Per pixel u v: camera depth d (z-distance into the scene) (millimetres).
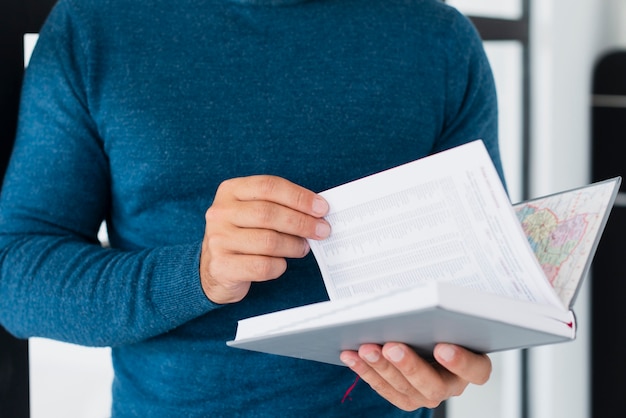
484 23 2443
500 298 762
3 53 1316
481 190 829
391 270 908
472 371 917
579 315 2697
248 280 965
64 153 1146
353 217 920
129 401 1176
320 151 1176
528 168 2654
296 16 1204
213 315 1137
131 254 1104
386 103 1213
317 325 801
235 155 1149
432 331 815
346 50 1210
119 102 1142
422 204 872
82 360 1646
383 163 1210
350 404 1168
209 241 977
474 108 1305
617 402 2682
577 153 2660
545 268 922
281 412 1130
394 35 1236
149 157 1134
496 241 833
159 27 1172
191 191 1142
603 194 908
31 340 1550
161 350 1146
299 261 1149
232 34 1181
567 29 2590
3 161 1312
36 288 1090
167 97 1145
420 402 1013
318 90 1188
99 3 1176
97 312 1061
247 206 938
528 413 2691
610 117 2656
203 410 1127
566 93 2611
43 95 1157
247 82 1168
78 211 1165
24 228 1135
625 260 2668
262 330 869
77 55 1156
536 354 2678
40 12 1382
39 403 1573
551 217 961
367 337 855
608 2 2688
